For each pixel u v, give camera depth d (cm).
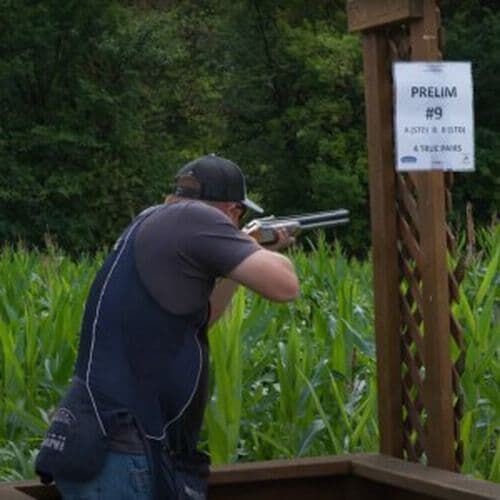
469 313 1409
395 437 1009
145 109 7994
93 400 804
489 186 7669
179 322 813
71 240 7412
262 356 1480
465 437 1162
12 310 1747
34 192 7300
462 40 7950
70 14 7625
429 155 928
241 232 844
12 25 7544
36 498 922
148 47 7750
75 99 7481
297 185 8006
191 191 870
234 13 8181
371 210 1007
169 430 816
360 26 988
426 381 959
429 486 899
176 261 817
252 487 977
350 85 7775
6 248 2778
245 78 8156
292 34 7944
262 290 819
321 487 994
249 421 1331
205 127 8319
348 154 7688
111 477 793
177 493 807
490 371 1449
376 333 1014
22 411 1288
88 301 836
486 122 7912
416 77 927
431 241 940
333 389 1343
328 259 2319
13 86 7550
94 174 7525
